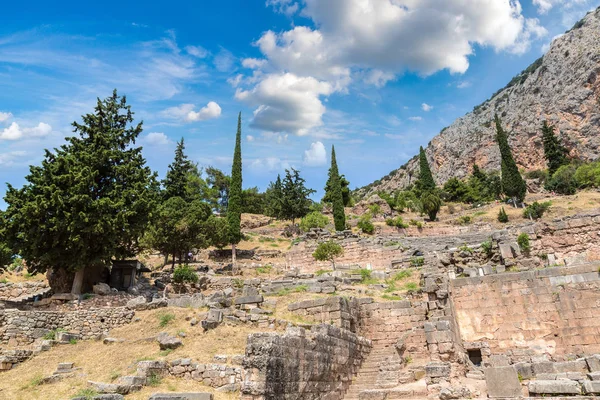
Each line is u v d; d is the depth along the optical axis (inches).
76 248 1101.1
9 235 1082.7
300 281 1239.5
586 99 4955.7
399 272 1286.9
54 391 620.4
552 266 888.3
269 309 897.5
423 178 4495.6
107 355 762.2
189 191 2618.1
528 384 522.0
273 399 507.8
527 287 840.9
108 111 1396.4
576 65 5241.1
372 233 2546.8
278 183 3152.1
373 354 854.5
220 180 4163.4
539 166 5108.3
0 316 881.5
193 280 1263.5
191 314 880.3
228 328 792.9
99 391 583.5
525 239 1008.9
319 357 638.5
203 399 550.3
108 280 1349.7
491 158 5713.6
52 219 1053.8
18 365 762.8
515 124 5546.3
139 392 593.0
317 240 2161.7
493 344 832.3
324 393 634.8
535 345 800.9
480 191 4507.9
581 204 2773.1
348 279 1235.2
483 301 866.8
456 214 3277.6
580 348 768.3
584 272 805.2
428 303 881.5
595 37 5265.8
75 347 836.6
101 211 1118.4
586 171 3577.8
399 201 3698.3
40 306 1055.6
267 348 519.8
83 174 1145.4
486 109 7052.2
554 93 5315.0
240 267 1820.9
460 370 708.0
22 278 1547.7
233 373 627.2
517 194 3250.5
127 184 1274.6
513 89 6742.1
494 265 1027.3
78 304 1031.6
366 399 634.2
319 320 844.0
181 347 741.3
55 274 1192.8
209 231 1899.6
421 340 834.2
